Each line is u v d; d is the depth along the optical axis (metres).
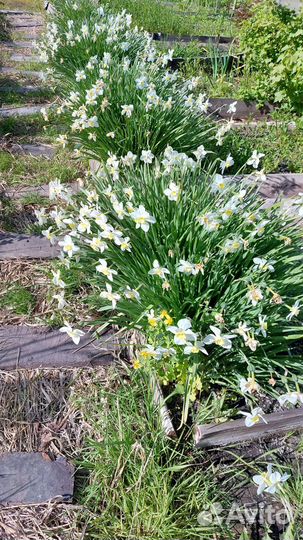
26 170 2.11
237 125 2.66
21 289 1.56
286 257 1.37
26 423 1.22
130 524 1.04
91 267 1.44
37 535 1.02
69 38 2.80
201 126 2.11
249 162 1.54
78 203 1.73
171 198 1.33
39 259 1.68
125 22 3.02
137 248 1.36
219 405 1.23
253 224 1.31
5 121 2.42
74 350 1.40
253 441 1.24
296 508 1.10
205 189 1.44
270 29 2.94
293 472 1.18
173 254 1.28
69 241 1.29
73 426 1.23
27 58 3.22
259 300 1.24
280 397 1.12
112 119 1.99
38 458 1.15
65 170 2.10
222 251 1.26
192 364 1.24
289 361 1.30
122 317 1.39
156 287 1.29
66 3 3.45
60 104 2.61
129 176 1.54
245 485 1.15
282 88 2.73
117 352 1.41
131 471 1.10
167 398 1.23
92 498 1.09
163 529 1.02
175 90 2.22
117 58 2.55
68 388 1.31
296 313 1.21
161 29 3.88
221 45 3.67
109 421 1.20
